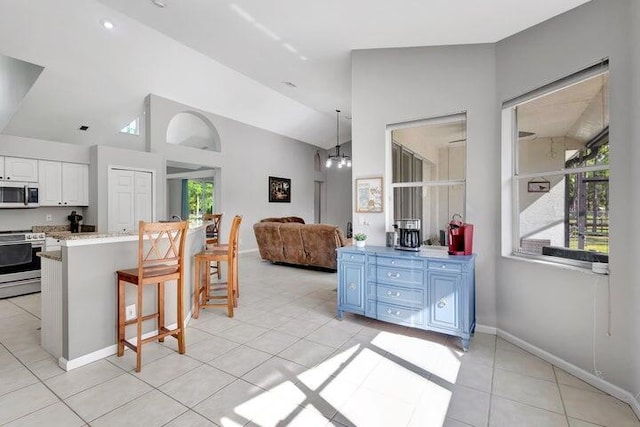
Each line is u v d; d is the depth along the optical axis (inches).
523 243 113.0
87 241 93.7
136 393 79.4
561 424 68.9
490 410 73.7
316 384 84.1
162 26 141.1
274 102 299.9
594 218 90.5
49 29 160.7
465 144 122.6
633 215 75.7
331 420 70.0
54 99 201.2
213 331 120.0
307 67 172.7
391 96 136.6
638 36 73.9
